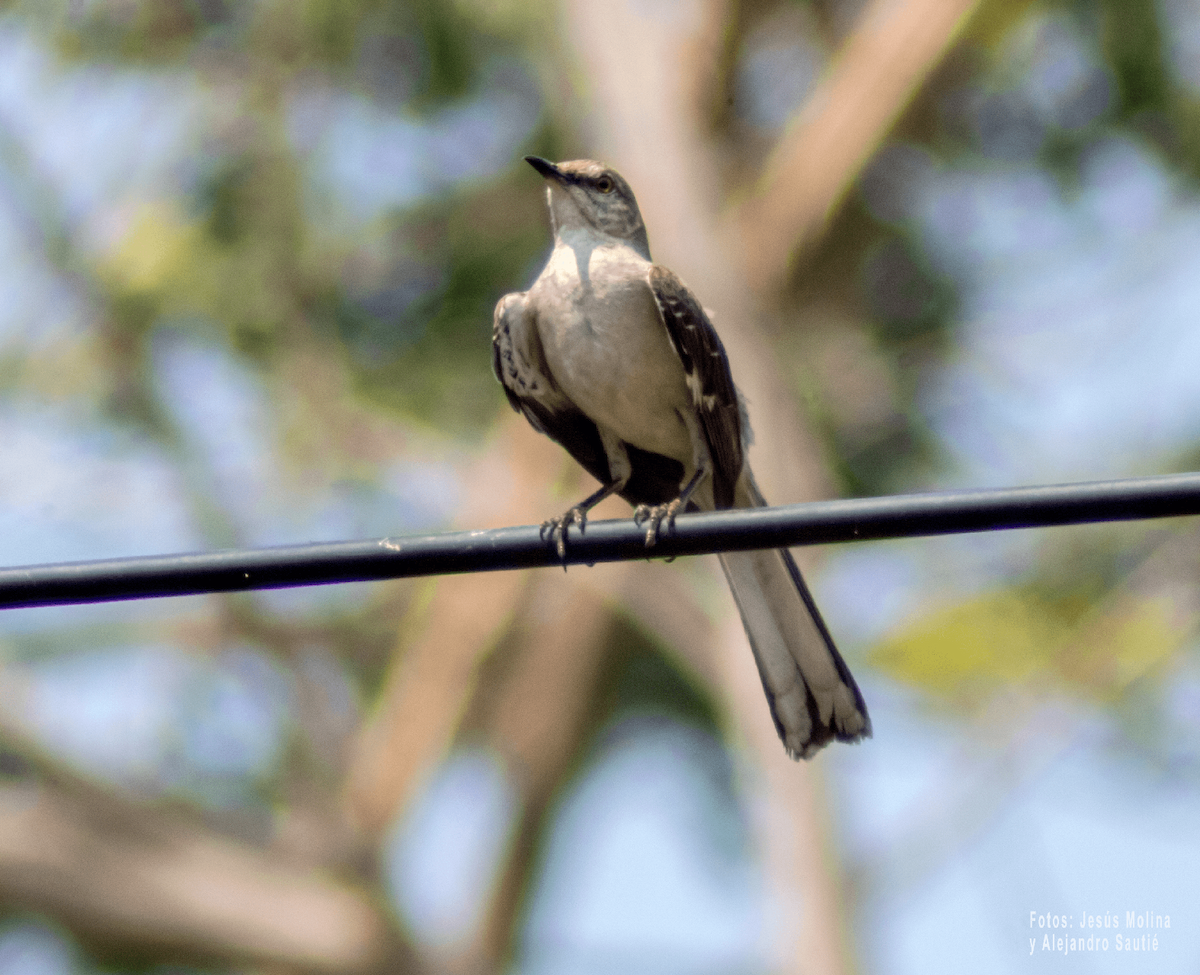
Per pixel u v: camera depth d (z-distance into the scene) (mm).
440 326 15500
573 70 15164
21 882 13430
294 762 14648
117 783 14438
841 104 14812
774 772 12836
